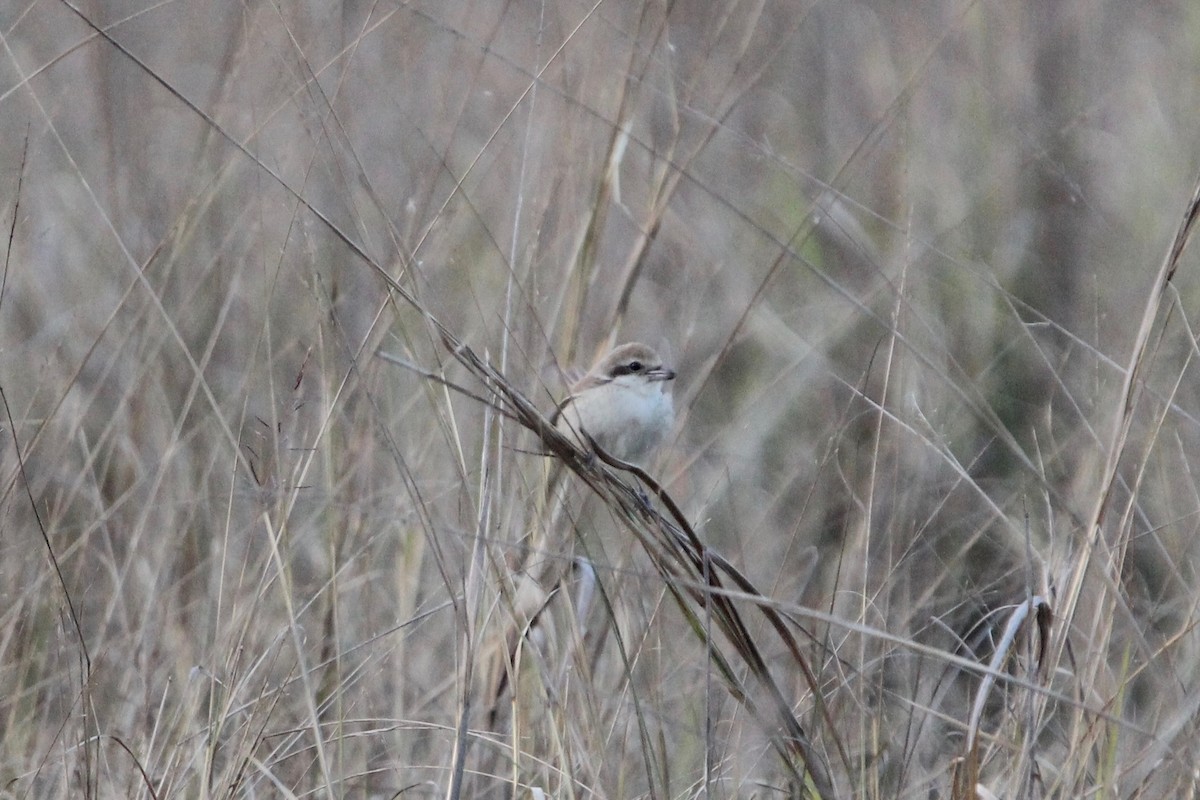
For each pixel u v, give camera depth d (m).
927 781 8.38
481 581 7.82
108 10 14.18
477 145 12.90
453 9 13.29
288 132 12.30
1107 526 10.16
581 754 7.86
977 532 10.22
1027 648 7.54
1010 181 14.82
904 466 11.27
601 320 12.62
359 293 11.42
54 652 9.67
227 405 10.76
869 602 8.68
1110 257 14.29
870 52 16.28
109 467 11.06
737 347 14.04
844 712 8.30
